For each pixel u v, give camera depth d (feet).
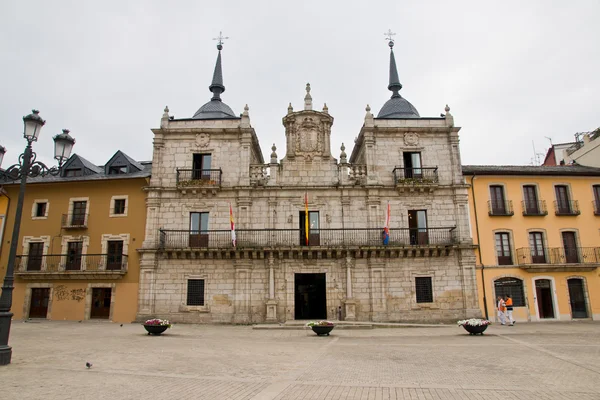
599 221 97.71
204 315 88.94
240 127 96.73
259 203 94.17
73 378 32.50
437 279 91.20
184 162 96.27
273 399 27.14
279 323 85.87
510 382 32.50
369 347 52.80
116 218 95.04
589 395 28.63
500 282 92.73
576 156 116.57
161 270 91.15
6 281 39.01
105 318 90.89
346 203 94.32
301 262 91.25
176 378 33.14
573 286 94.53
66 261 94.32
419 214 94.94
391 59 119.75
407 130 98.12
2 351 37.40
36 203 98.32
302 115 98.73
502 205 96.99
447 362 41.45
